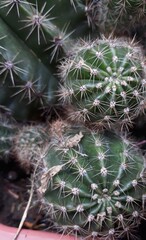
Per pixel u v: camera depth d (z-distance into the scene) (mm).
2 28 343
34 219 385
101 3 358
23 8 337
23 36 350
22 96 374
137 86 312
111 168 310
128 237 327
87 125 331
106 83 308
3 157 392
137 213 314
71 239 324
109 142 322
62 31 362
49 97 377
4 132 383
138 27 362
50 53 360
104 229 314
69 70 324
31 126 377
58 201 316
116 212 308
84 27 370
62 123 347
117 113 315
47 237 327
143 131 371
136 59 317
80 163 311
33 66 361
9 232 333
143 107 323
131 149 324
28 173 391
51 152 329
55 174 316
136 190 312
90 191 309
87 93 314
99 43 324
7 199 403
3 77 360
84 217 312
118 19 354
